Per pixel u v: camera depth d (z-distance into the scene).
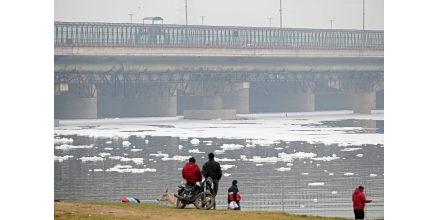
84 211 101.19
